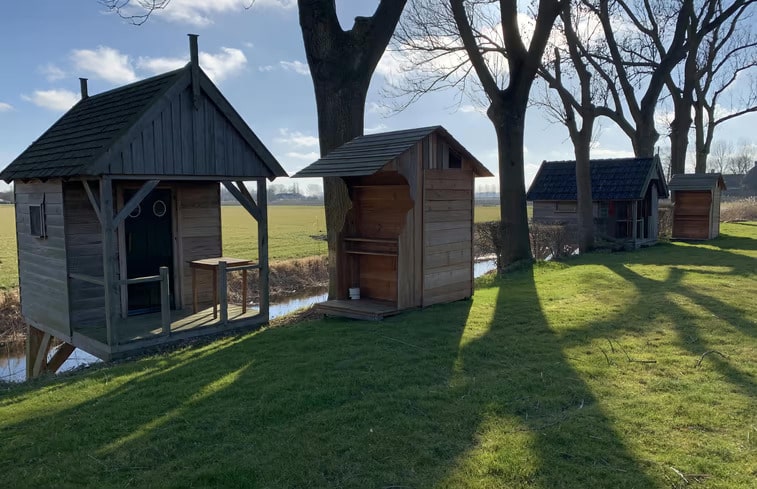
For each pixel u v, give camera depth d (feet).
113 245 25.49
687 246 65.10
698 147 100.37
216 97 28.73
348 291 31.65
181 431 14.83
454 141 30.45
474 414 15.39
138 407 16.89
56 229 29.58
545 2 44.80
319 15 34.27
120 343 26.03
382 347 22.59
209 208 35.17
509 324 26.37
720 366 19.16
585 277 41.73
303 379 18.63
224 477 12.27
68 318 29.27
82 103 34.65
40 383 22.17
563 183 73.31
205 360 22.31
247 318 31.01
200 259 34.65
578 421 14.65
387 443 13.73
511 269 48.11
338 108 34.76
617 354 21.01
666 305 29.66
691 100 86.48
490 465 12.48
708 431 13.99
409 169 28.40
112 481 12.37
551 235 60.44
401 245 28.63
